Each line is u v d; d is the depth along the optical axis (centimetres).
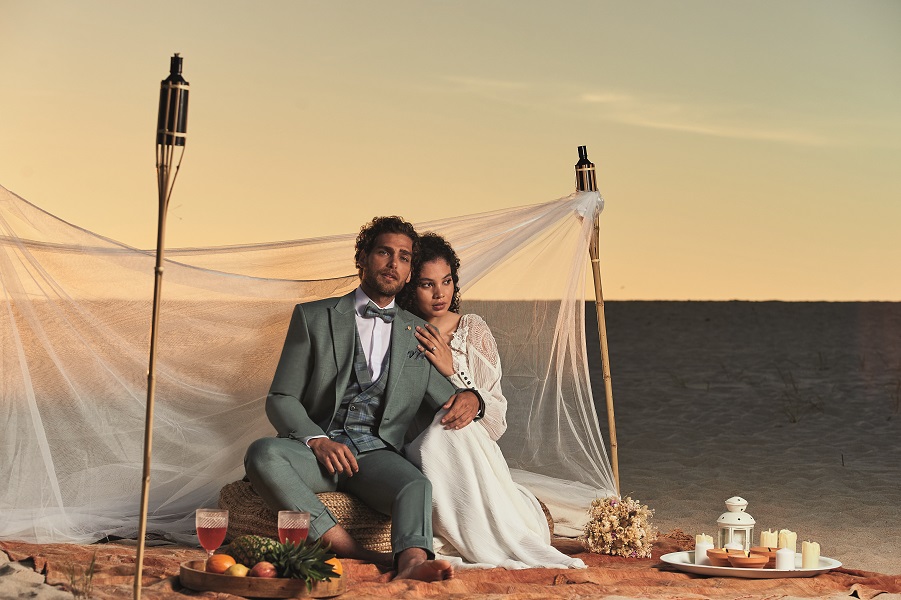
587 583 461
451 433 525
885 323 3353
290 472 486
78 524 553
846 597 451
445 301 579
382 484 497
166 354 580
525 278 627
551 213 620
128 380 579
